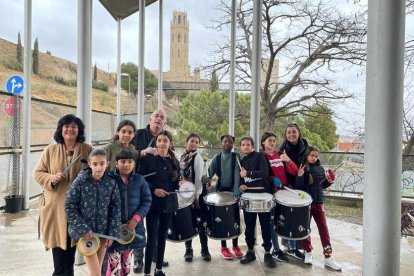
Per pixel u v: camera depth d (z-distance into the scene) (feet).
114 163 10.14
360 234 17.49
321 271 12.00
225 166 13.15
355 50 36.24
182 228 11.35
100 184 8.54
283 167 12.91
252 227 12.46
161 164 10.75
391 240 6.44
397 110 6.35
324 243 12.53
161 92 25.50
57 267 9.18
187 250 12.94
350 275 11.68
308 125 42.47
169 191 10.87
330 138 42.06
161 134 10.86
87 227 8.18
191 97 46.93
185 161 12.58
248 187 12.41
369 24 6.61
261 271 11.87
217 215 11.67
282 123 43.57
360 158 28.45
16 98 21.01
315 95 39.32
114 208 8.71
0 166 21.26
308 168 12.67
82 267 11.60
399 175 6.44
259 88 15.58
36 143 26.78
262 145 13.41
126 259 9.85
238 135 42.50
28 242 14.64
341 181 28.84
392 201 6.41
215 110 44.39
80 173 8.55
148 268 10.62
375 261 6.52
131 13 29.60
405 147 31.96
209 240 15.44
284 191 12.59
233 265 12.36
